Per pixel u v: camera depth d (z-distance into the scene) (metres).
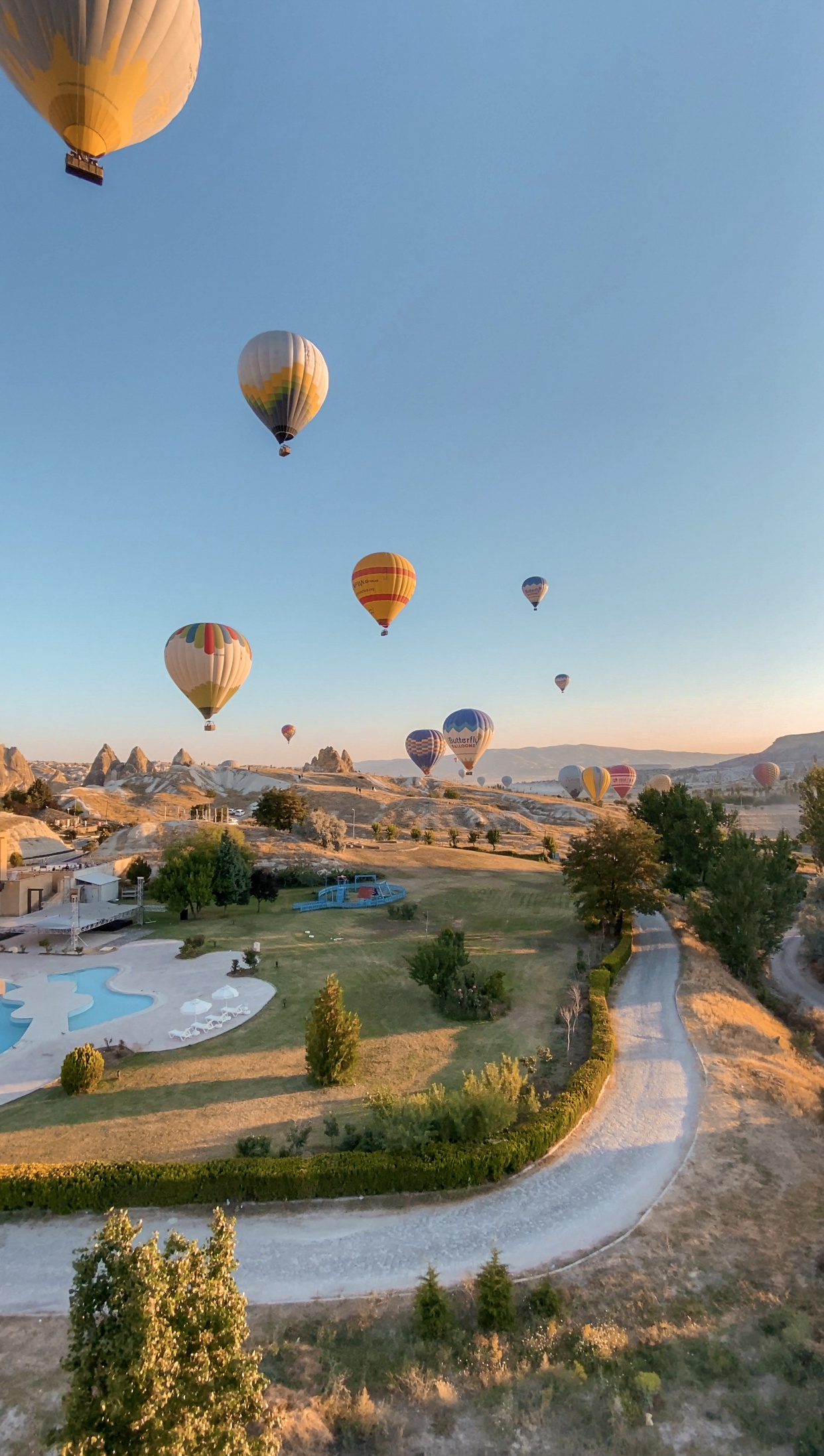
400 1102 24.33
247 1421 11.09
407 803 138.25
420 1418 13.62
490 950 47.16
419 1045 32.00
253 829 86.69
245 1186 20.70
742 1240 18.92
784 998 47.59
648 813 65.06
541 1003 37.50
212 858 57.94
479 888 67.38
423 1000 37.78
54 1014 36.28
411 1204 20.83
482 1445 13.06
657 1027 34.81
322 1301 16.94
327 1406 13.62
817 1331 15.59
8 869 58.19
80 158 23.23
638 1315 16.30
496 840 101.81
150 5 21.28
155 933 52.88
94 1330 10.08
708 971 44.09
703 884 59.94
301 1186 20.81
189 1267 11.16
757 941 46.38
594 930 52.62
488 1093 23.30
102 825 116.69
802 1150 23.58
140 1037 33.47
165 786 160.50
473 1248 18.89
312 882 70.12
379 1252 18.72
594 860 49.25
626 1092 27.80
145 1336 9.77
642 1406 13.77
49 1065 30.67
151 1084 28.47
